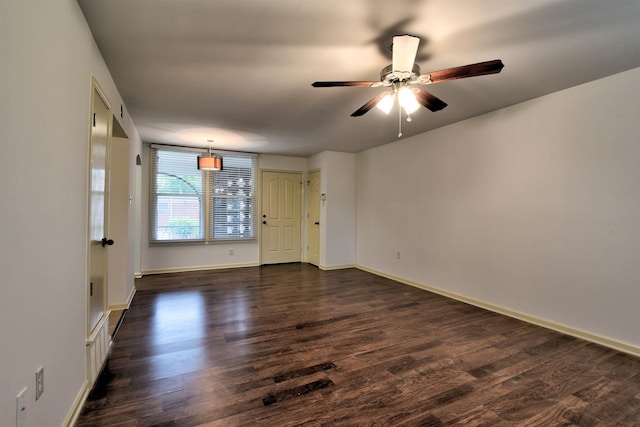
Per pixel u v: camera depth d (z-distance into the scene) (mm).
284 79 2572
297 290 4285
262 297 3930
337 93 2863
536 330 2900
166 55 2176
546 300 2979
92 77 1907
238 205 5887
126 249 3398
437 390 1935
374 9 1673
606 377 2094
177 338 2680
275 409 1734
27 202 1122
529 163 3105
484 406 1784
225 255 5773
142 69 2385
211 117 3613
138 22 1789
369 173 5559
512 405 1795
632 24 1811
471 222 3707
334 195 5762
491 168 3467
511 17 1743
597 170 2613
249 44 2035
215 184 5688
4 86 973
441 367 2213
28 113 1126
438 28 1854
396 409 1747
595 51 2135
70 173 1544
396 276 4898
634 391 1938
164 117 3611
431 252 4270
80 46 1677
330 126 4020
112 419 1637
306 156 6344
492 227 3467
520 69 2408
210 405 1766
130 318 3148
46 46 1267
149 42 2006
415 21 1783
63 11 1439
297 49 2102
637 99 2389
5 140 980
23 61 1089
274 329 2893
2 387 968
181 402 1789
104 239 2227
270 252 6180
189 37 1954
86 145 1797
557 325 2889
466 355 2398
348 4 1632
